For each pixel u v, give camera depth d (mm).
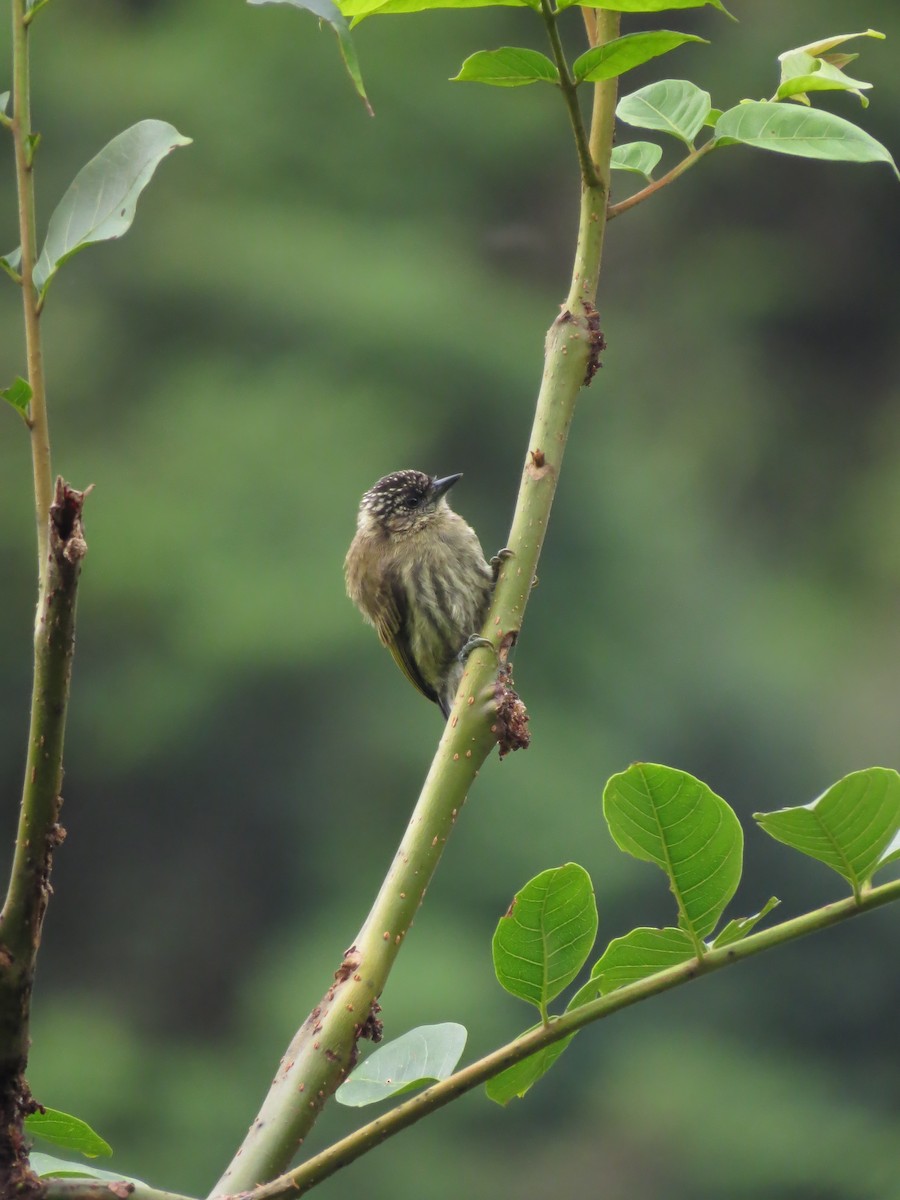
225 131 21938
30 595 19891
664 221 25781
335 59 22078
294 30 22078
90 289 20672
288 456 19453
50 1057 17938
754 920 2162
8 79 21797
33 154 1973
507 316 21156
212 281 20641
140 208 21219
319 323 20406
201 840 19188
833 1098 17141
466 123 22188
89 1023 18438
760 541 24000
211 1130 17312
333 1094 2316
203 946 19078
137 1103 17609
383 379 20484
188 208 21453
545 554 20297
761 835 18562
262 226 21109
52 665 1896
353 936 18203
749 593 21406
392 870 2354
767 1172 16453
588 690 19656
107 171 2082
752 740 19562
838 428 24844
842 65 2693
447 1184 15828
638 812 2172
